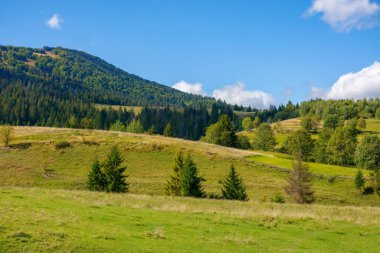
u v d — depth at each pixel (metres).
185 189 58.97
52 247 14.25
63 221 19.39
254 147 160.88
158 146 96.69
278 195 61.31
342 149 129.62
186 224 24.36
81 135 109.12
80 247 14.80
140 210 28.62
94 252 14.54
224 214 30.55
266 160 95.38
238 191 60.03
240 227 25.58
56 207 25.00
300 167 61.41
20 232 15.34
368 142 113.06
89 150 92.62
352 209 39.44
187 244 18.27
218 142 136.38
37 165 81.88
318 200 70.19
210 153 94.50
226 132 134.75
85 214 23.52
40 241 14.82
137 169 83.50
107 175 62.00
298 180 60.56
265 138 158.75
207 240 19.98
